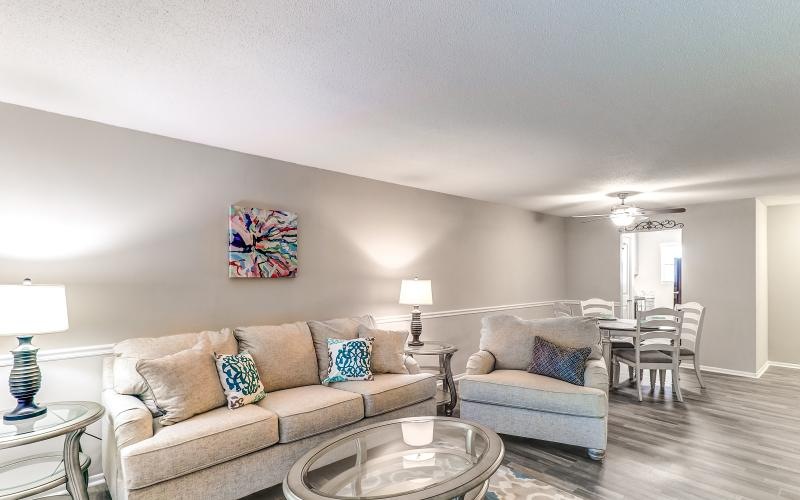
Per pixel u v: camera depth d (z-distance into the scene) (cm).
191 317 329
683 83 224
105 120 288
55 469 238
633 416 404
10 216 259
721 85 226
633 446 334
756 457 313
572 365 346
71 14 166
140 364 247
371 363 357
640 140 318
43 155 270
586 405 312
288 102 254
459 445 245
